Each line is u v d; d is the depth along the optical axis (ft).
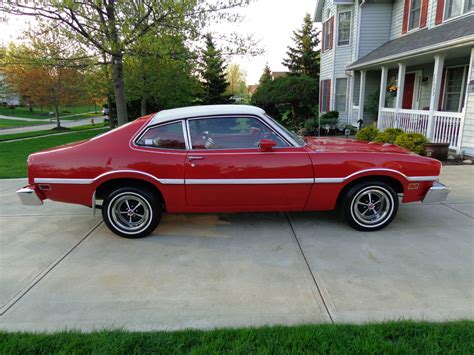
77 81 75.56
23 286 9.93
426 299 8.84
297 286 9.63
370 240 12.55
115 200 12.92
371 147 13.92
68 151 12.70
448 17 34.96
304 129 47.67
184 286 9.77
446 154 25.85
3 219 15.64
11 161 32.37
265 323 8.04
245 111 13.04
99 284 9.96
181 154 12.65
